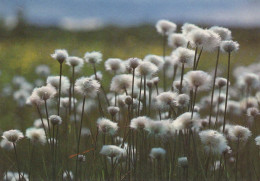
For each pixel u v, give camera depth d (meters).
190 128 2.62
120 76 3.10
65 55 2.84
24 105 5.40
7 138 2.89
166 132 2.79
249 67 5.61
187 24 3.28
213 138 2.58
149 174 2.94
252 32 5.36
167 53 6.26
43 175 3.09
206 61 4.59
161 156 2.75
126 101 2.90
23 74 6.83
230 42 2.76
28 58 6.94
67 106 3.59
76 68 3.52
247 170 3.24
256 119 3.61
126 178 2.79
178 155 2.88
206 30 2.86
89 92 2.79
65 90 3.21
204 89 2.72
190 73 2.68
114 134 3.09
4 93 6.17
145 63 2.94
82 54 5.36
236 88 4.93
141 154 2.94
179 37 3.37
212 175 2.89
